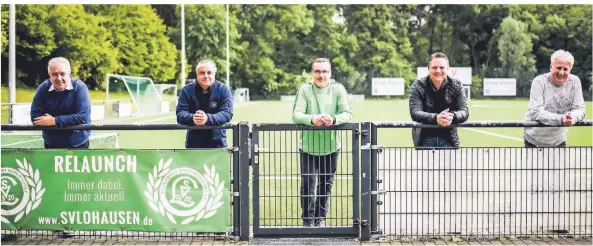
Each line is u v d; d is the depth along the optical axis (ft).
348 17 284.20
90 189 20.51
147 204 20.52
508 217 20.76
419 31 293.84
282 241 20.65
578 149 20.97
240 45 264.52
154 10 241.35
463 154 20.57
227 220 20.52
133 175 20.48
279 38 272.10
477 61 291.58
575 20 278.46
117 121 96.43
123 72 230.27
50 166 20.52
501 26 278.67
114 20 226.79
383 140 63.36
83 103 21.67
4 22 191.01
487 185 20.63
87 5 221.25
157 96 129.80
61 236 21.20
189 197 20.48
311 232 20.81
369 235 20.66
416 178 20.57
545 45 283.18
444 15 290.97
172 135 67.77
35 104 21.80
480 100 260.42
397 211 20.74
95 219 20.59
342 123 20.48
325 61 21.34
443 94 21.70
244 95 236.43
